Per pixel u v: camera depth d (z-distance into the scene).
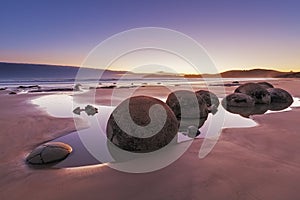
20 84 33.72
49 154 4.16
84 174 3.52
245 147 4.61
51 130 6.50
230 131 5.93
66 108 10.66
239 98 11.02
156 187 3.05
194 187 3.02
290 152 4.29
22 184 3.21
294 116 8.06
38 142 5.38
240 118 8.09
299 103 12.18
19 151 4.72
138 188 3.04
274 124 6.73
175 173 3.46
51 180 3.32
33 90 22.06
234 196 2.78
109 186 3.10
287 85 26.88
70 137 5.87
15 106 11.30
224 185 3.05
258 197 2.75
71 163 4.07
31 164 3.99
